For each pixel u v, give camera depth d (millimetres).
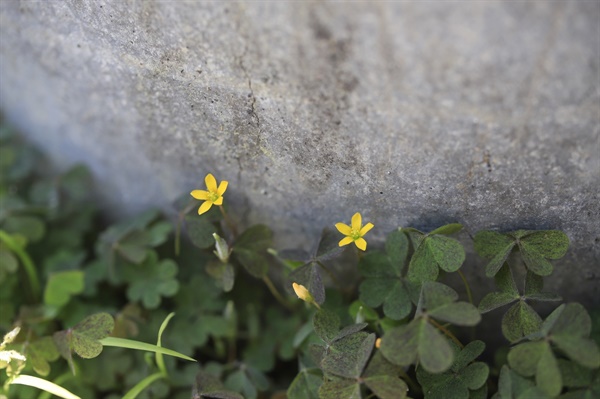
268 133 303
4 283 355
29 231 366
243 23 279
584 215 292
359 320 312
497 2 256
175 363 339
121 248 351
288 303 356
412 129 283
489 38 260
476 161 285
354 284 342
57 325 350
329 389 290
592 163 278
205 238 328
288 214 330
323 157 302
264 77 288
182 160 337
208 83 299
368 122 287
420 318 280
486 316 329
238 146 314
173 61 299
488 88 269
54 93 349
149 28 294
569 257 306
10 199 374
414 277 301
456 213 301
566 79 264
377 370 287
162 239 352
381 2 262
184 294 355
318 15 270
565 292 319
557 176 283
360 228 302
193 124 317
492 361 341
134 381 337
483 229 303
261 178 321
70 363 310
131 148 349
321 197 316
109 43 308
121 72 316
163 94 313
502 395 285
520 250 296
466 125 278
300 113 292
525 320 295
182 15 286
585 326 274
